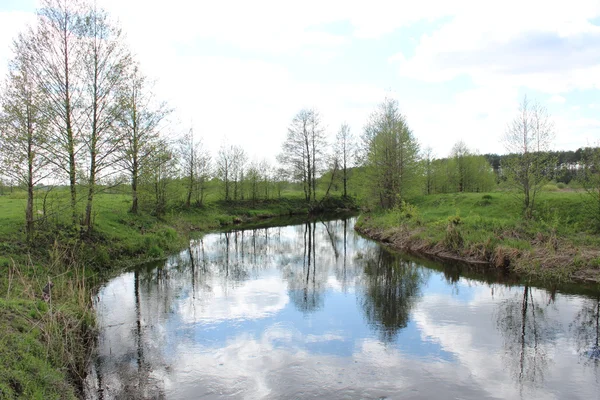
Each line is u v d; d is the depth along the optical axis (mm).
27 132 13484
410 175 33406
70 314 9305
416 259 20016
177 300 12914
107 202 22984
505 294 13477
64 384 6875
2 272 11266
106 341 9461
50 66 15367
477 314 11477
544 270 15516
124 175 18281
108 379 7605
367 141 37312
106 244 17734
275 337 9773
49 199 16766
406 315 11461
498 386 7355
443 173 49219
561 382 7500
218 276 16688
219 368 8086
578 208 21312
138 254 19141
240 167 49438
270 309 12039
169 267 18156
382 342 9469
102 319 10969
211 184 42719
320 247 25406
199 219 36938
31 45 14938
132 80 18297
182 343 9367
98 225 18891
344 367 8133
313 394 7043
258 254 22750
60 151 14781
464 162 49188
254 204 51031
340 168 59188
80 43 16109
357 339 9648
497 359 8523
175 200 32625
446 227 21672
